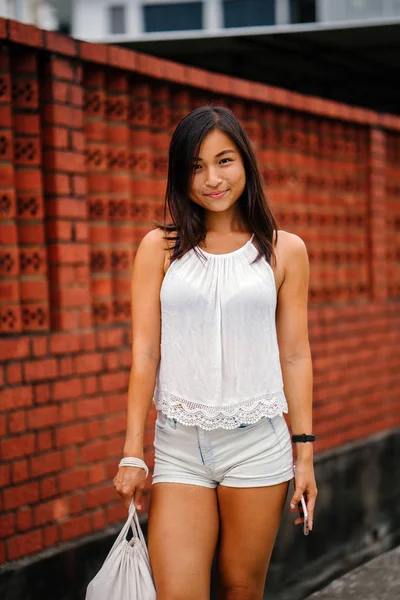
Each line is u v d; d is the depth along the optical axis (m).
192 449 3.14
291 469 3.27
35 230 4.72
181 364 3.12
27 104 4.67
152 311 3.21
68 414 4.84
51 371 4.73
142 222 5.59
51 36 4.68
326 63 9.30
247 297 3.11
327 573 6.58
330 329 7.41
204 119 3.13
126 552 3.05
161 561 3.06
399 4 7.68
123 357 5.23
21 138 4.66
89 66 5.10
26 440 4.57
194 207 3.24
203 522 3.13
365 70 9.68
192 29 8.49
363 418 7.87
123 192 5.37
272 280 3.20
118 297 5.39
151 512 3.16
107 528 5.11
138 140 5.52
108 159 5.30
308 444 3.32
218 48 8.56
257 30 7.91
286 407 3.22
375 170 8.12
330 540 6.92
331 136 7.64
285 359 3.35
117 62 5.15
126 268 5.41
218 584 3.29
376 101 11.52
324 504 6.91
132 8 8.80
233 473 3.15
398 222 8.70
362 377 7.87
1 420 4.43
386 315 8.27
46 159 4.79
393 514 8.06
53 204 4.79
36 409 4.63
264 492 3.16
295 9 7.97
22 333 4.71
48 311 4.79
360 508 7.51
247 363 3.12
